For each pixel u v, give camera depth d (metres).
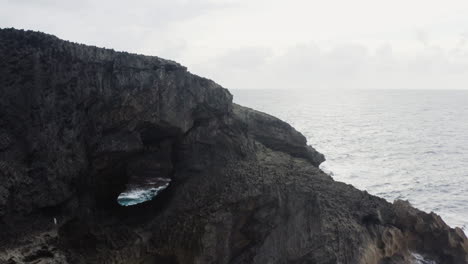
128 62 25.12
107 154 25.86
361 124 140.25
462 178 67.00
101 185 27.88
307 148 43.62
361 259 29.59
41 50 21.62
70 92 22.72
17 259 18.61
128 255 23.77
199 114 29.94
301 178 33.31
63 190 22.41
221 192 28.30
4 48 20.64
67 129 22.64
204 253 25.80
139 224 26.06
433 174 69.44
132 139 26.69
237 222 27.86
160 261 25.83
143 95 25.69
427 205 53.88
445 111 198.50
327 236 29.69
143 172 36.94
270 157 35.31
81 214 24.14
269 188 29.08
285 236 28.94
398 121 151.50
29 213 20.95
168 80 26.92
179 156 30.30
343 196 33.62
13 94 20.75
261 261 27.98
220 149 31.12
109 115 24.95
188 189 28.61
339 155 83.88
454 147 95.31
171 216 26.94
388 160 80.12
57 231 21.36
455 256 33.22
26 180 20.77
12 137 20.62
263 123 40.16
